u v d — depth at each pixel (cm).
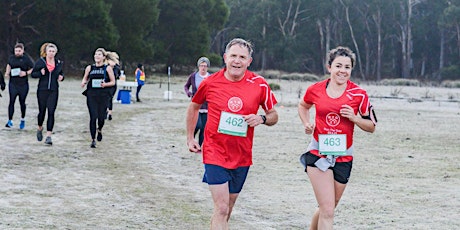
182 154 1381
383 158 1391
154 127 1902
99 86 1395
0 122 1764
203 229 763
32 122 1817
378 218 834
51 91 1397
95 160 1252
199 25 7475
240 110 643
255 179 1108
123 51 6203
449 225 797
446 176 1171
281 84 6450
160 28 7388
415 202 937
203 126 1335
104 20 5506
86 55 6012
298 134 1820
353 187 1052
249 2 10538
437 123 2334
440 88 7381
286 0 10475
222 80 652
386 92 5641
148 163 1248
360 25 10650
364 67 11062
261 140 1658
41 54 1389
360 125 644
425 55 11075
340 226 791
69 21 5450
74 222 770
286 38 10150
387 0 10256
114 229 745
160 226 769
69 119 1997
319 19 10469
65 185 997
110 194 945
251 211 869
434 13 10681
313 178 657
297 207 898
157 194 961
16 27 5725
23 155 1258
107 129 1791
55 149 1358
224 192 638
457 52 10675
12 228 725
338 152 650
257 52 11062
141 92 3884
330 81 669
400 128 2103
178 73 7831
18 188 955
